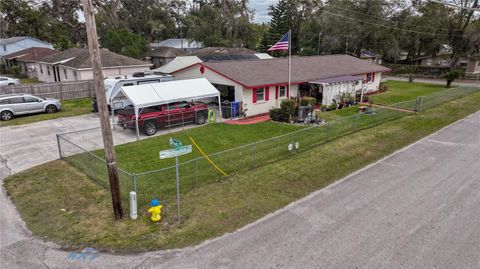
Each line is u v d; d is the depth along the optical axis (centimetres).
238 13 6312
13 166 1405
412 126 1964
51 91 2914
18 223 964
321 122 2098
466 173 1280
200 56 4331
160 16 7431
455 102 2720
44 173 1315
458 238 859
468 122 2078
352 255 794
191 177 1253
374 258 783
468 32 4478
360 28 4994
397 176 1263
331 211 1005
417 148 1586
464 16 4572
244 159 1441
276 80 2381
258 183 1202
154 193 1123
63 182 1226
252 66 2617
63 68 3578
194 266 761
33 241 873
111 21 6675
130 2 7131
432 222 937
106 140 896
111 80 2564
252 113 2334
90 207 1039
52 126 2044
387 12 5012
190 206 1034
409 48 5441
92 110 2480
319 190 1153
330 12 5375
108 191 1144
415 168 1340
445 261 771
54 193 1144
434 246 827
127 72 3641
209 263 770
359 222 941
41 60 4034
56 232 909
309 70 2781
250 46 6388
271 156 1474
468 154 1492
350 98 2661
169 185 1186
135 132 1923
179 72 2748
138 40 4844
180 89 2011
